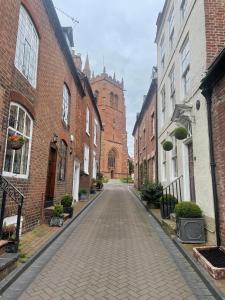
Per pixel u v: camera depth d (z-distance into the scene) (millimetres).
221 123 5844
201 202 6875
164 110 12961
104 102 55781
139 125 25609
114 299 3791
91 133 22406
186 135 7859
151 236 7535
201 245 6188
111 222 9648
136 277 4586
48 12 9031
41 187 8602
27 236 6875
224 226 5570
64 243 6699
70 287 4168
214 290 3854
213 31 6961
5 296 3791
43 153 8789
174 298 3824
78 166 16078
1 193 5680
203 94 6590
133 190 26578
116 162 55875
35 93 7914
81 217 10617
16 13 6316
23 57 7066
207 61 6801
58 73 10688
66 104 12641
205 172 6641
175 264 5234
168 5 12156
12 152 6457
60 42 10773
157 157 14383
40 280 4398
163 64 13461
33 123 7742
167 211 9234
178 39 9977
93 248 6305
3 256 4641
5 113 5789
